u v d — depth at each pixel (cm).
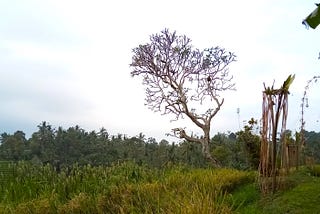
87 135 5244
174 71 2109
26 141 5294
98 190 948
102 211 800
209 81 2108
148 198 750
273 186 641
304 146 859
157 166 1255
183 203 595
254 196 666
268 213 582
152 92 2122
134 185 877
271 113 647
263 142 662
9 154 4966
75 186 1041
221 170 952
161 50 2123
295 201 579
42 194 1029
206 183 761
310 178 684
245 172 866
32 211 895
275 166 650
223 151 1678
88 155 4578
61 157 4728
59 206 882
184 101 2036
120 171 1095
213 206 574
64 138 5081
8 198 1052
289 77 629
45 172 1184
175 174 964
